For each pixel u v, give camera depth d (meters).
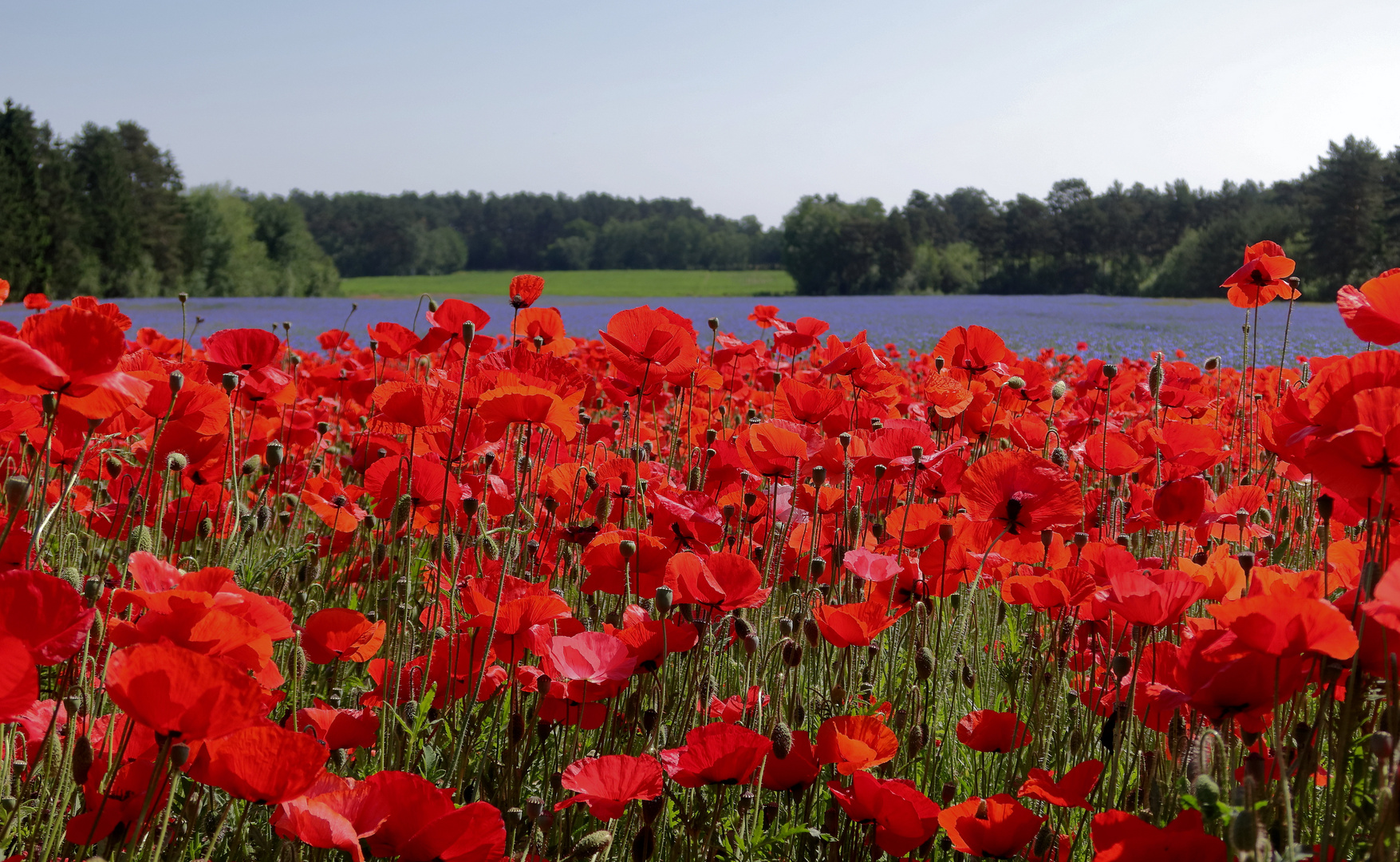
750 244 145.88
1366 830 1.51
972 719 2.00
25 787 1.72
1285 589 1.30
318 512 2.97
